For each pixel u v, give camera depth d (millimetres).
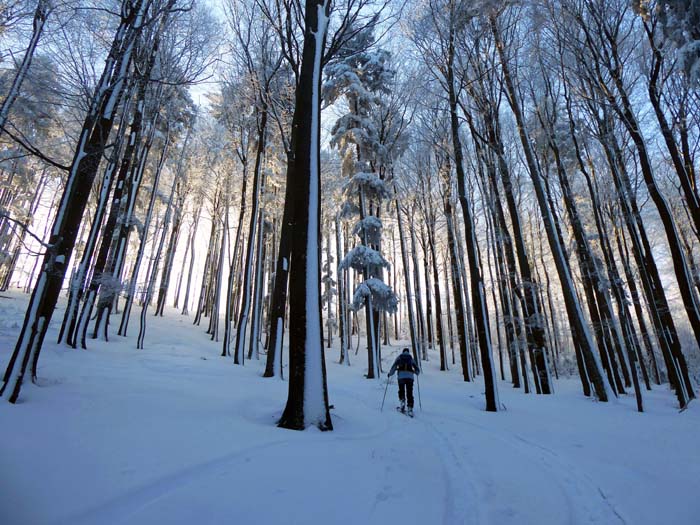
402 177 24344
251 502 2684
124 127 11594
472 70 13812
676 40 8805
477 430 6766
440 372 21609
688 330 28859
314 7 7227
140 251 17000
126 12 6285
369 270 16844
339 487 3215
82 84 7895
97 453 3080
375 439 5289
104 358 10305
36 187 25281
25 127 12758
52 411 3971
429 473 3986
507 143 18891
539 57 12969
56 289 5594
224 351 17172
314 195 6309
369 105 18688
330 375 15977
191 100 20844
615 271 13523
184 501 2543
